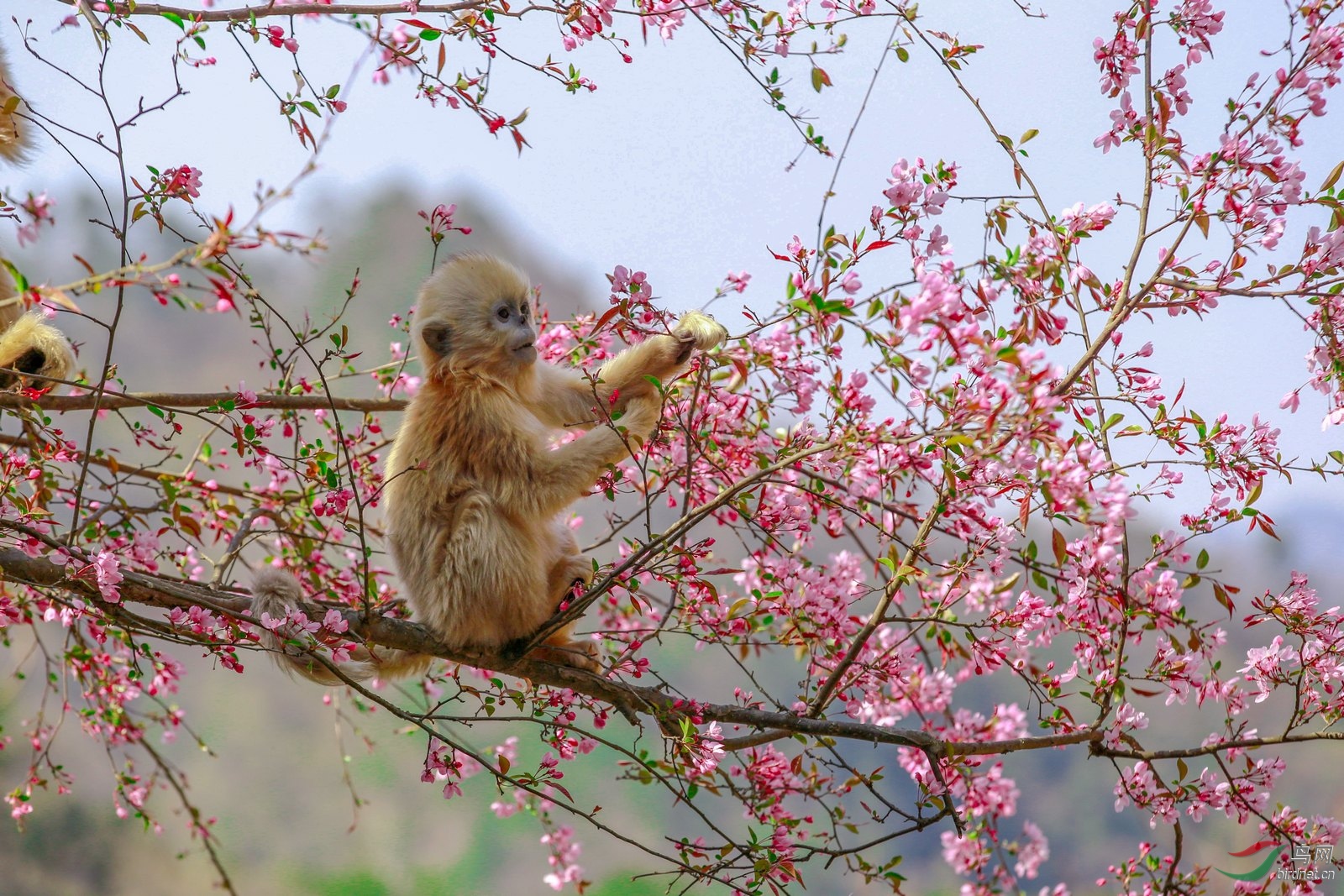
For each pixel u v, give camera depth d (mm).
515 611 10242
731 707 10031
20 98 8672
